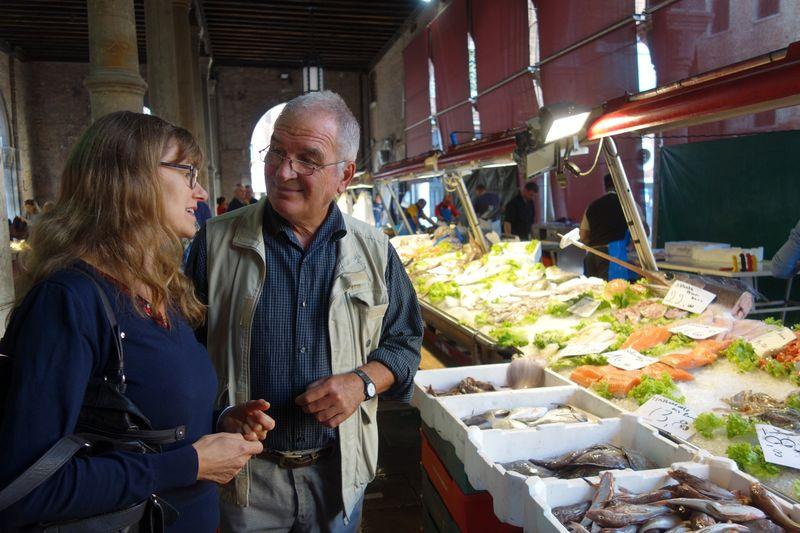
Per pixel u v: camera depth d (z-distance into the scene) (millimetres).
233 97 19625
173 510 1210
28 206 12508
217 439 1219
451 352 4754
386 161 18844
